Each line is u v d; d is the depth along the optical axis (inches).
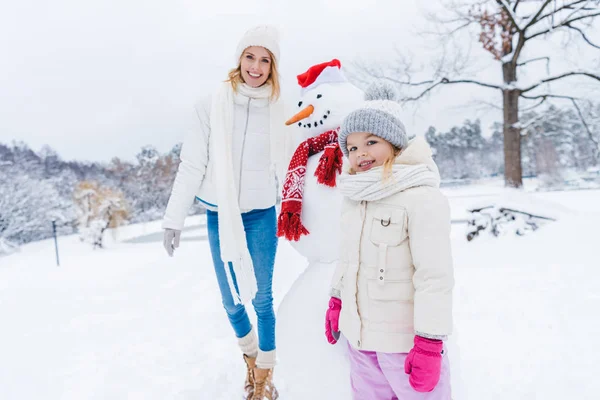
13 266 645.9
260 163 84.5
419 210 52.1
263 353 83.3
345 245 60.9
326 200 72.1
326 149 72.3
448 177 1867.6
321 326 66.2
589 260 165.8
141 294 194.2
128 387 96.0
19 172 1309.1
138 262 450.3
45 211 1253.7
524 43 546.6
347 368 63.9
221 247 78.3
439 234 51.0
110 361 113.0
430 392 53.0
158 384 96.5
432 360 48.3
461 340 107.0
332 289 64.0
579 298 127.0
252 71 81.4
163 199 1673.2
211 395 88.9
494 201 281.7
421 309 49.5
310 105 80.5
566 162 1432.1
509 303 130.6
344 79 84.3
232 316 87.2
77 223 1043.9
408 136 60.4
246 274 79.2
